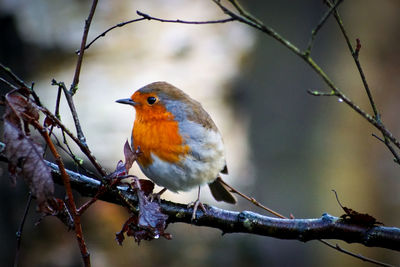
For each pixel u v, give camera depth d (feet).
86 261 13.05
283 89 41.50
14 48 41.63
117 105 38.81
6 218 33.78
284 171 40.96
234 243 40.32
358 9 42.52
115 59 43.62
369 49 42.78
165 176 20.07
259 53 42.73
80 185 15.75
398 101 43.34
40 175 11.49
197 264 38.70
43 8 44.16
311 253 40.70
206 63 44.80
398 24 43.21
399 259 41.91
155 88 20.17
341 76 41.24
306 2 40.55
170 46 45.37
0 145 14.35
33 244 34.37
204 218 16.69
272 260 40.42
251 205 40.42
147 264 37.58
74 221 12.87
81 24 44.62
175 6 49.34
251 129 42.24
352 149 41.60
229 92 43.52
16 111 11.55
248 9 44.91
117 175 13.42
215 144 20.76
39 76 41.32
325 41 40.73
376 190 42.09
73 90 14.69
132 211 13.91
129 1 48.78
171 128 19.84
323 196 40.91
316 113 41.06
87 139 35.99
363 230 15.12
